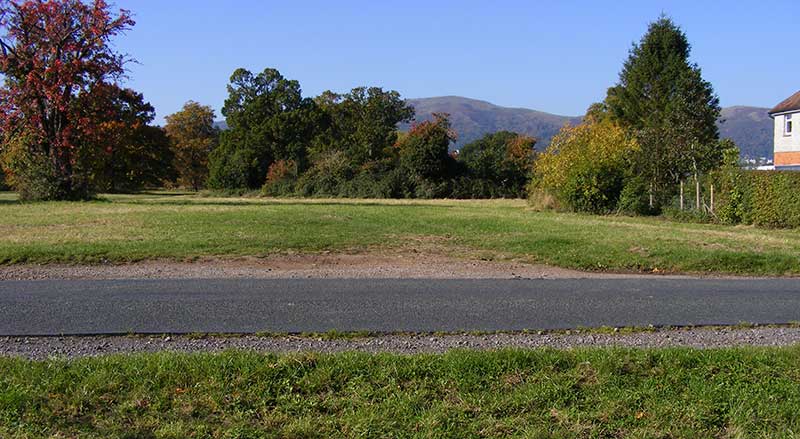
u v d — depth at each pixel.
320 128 76.25
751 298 9.41
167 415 5.09
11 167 33.31
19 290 9.42
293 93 81.75
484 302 8.91
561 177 27.80
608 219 23.77
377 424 4.98
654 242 15.30
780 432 4.96
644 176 26.45
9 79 31.94
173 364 5.87
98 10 31.34
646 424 5.06
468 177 54.50
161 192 74.00
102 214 23.05
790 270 12.36
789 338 7.42
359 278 10.80
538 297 9.29
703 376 5.91
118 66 32.78
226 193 62.47
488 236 16.80
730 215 22.02
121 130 46.00
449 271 11.92
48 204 29.78
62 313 8.07
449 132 71.31
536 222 21.08
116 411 5.14
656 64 45.19
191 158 86.94
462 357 6.09
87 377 5.60
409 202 41.97
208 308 8.39
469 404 5.32
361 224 19.88
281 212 24.86
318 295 9.24
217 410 5.20
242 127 76.88
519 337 7.32
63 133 32.25
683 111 30.31
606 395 5.49
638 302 9.05
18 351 6.62
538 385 5.63
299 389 5.57
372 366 5.92
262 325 7.64
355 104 83.94
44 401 5.23
